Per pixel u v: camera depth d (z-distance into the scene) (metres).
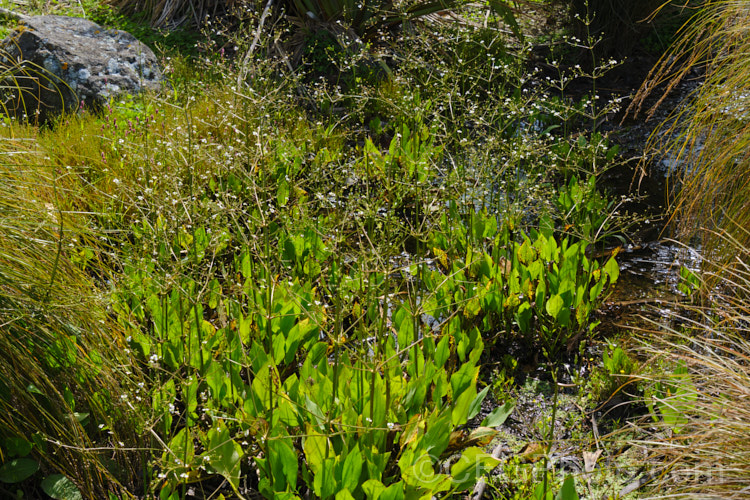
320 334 3.57
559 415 3.16
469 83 6.41
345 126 6.47
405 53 5.98
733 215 3.36
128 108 5.63
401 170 4.77
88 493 2.45
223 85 5.40
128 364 2.70
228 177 4.43
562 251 3.94
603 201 4.72
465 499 2.64
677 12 8.37
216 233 3.58
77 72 6.22
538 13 9.44
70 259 2.83
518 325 3.61
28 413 2.43
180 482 2.47
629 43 8.09
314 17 8.12
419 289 3.68
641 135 6.60
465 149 4.48
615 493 2.59
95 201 4.01
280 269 3.86
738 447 2.14
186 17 9.04
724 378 2.35
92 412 2.66
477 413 3.07
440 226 4.13
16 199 2.63
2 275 2.39
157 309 3.17
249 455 2.68
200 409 2.98
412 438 2.57
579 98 7.46
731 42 3.40
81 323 2.56
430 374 2.85
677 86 7.54
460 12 9.03
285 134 4.93
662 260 4.48
